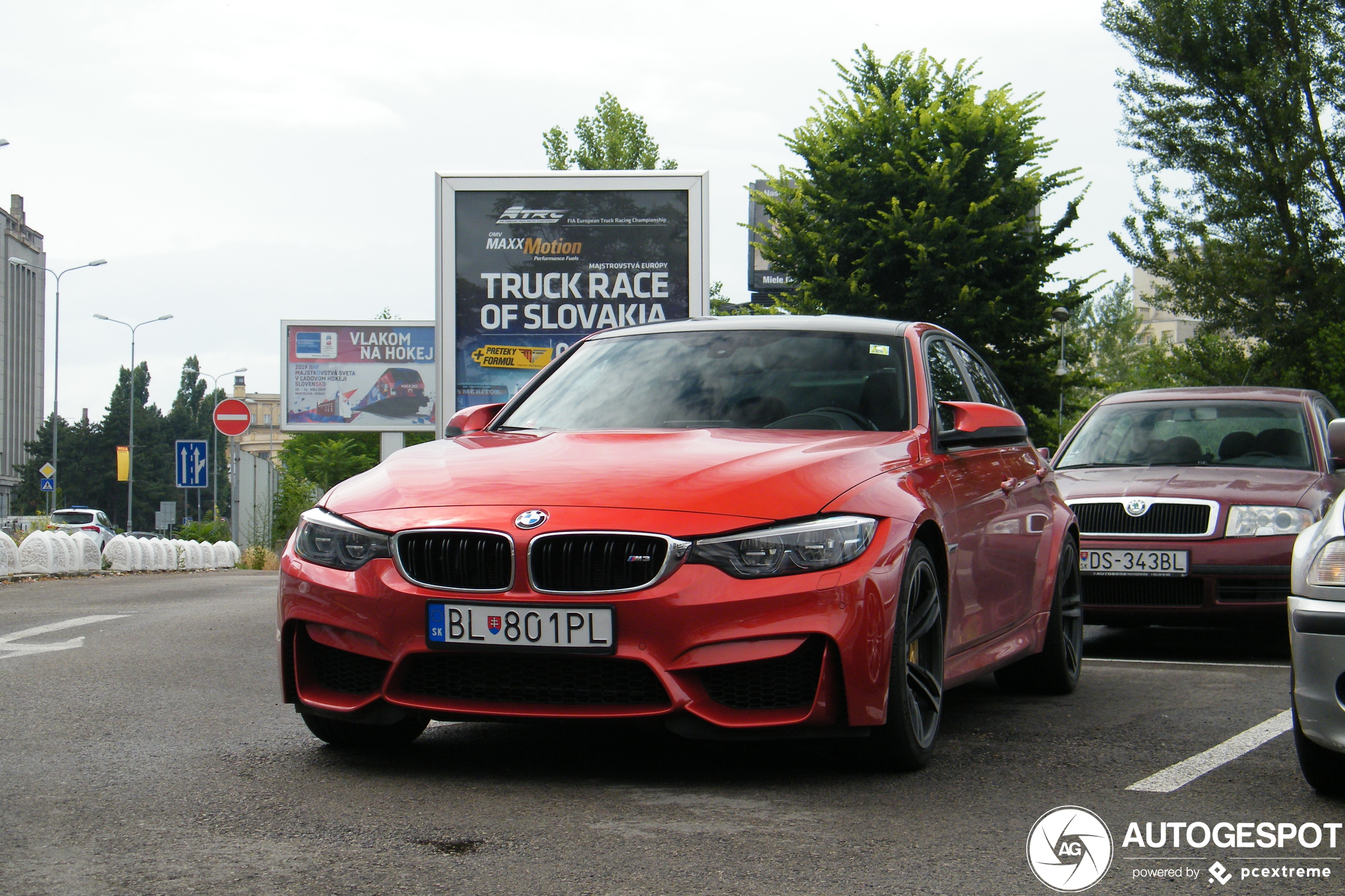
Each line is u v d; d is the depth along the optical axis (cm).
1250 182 3512
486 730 497
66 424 11362
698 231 1226
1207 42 3578
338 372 4800
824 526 393
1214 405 920
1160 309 3706
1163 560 782
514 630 387
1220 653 816
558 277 1228
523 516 393
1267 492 787
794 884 300
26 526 3934
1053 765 441
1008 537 546
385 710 407
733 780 412
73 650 752
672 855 323
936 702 441
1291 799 392
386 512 415
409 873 306
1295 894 299
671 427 493
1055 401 2706
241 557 3034
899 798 388
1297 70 3453
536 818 360
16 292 11525
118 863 313
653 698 385
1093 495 808
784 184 2716
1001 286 2577
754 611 381
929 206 2542
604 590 384
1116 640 891
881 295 2592
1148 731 512
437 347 1229
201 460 2773
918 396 510
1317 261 3534
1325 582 383
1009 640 554
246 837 338
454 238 1224
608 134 3859
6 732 487
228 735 482
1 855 321
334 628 414
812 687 388
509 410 540
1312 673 382
